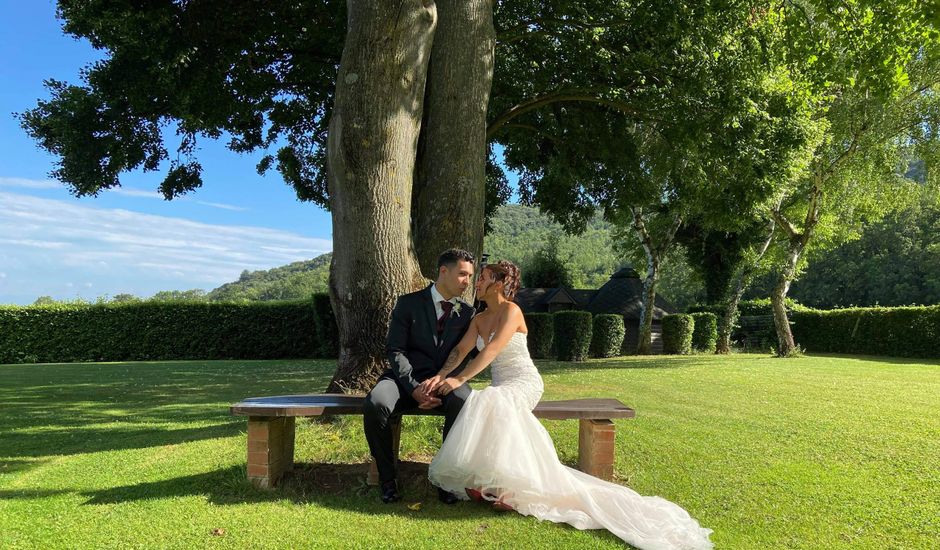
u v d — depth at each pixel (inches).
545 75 538.3
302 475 177.9
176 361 876.0
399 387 167.2
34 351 937.5
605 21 502.0
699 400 324.5
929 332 789.2
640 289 1242.6
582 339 745.6
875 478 179.0
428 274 268.8
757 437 231.8
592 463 170.1
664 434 236.5
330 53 506.3
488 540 130.7
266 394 402.9
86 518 143.0
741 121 490.3
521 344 171.5
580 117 598.2
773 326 1051.9
